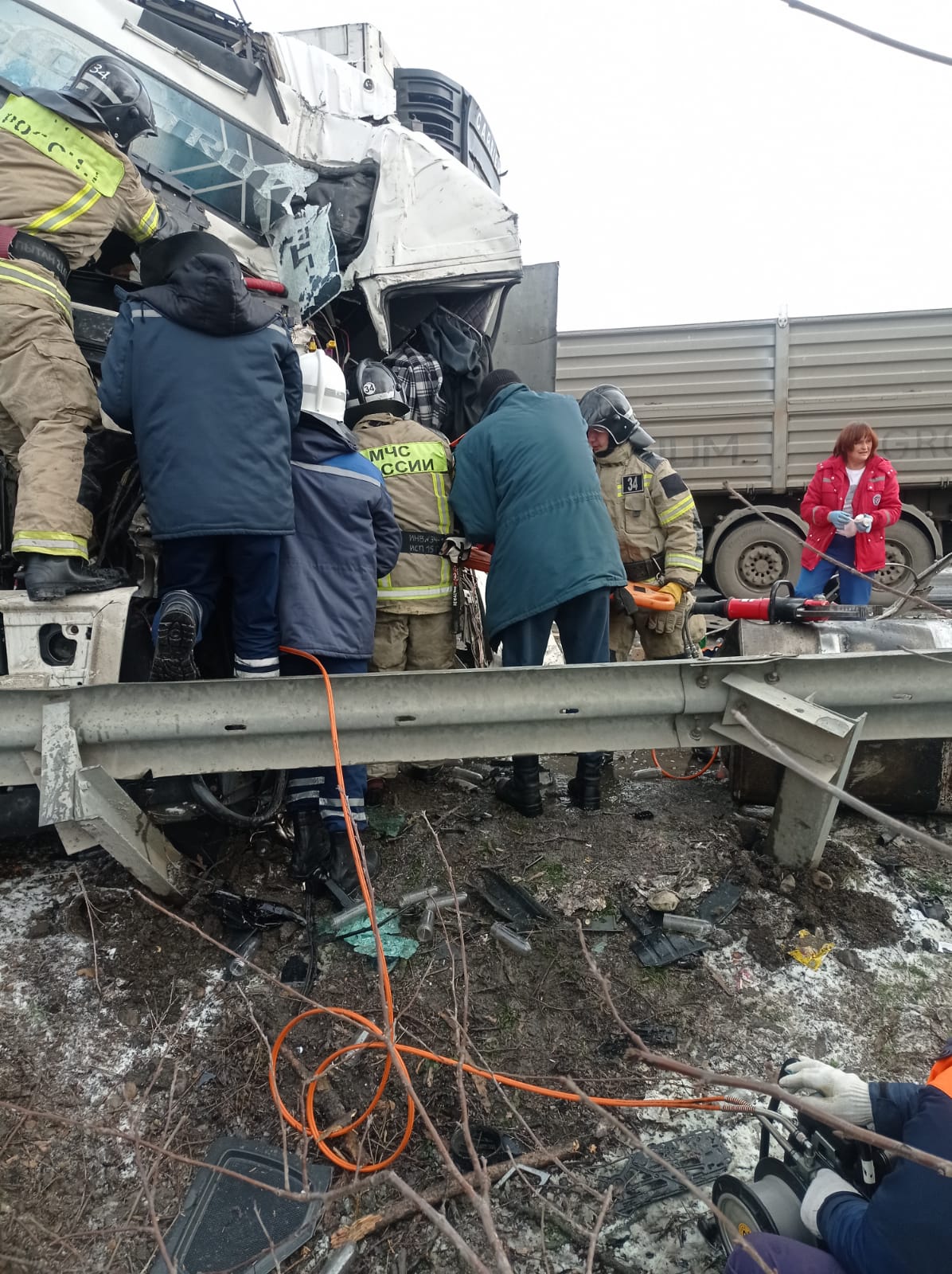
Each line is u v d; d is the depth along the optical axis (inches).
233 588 107.5
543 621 126.6
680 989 92.2
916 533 326.0
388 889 108.7
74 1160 71.4
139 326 98.0
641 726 101.7
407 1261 64.0
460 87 217.6
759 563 336.8
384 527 116.5
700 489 335.3
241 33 163.0
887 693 99.7
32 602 98.3
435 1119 76.0
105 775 88.4
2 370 101.2
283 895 106.9
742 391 327.0
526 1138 74.1
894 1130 56.7
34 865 112.0
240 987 91.0
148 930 98.1
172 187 142.7
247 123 154.1
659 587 154.4
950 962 96.7
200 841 114.7
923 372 315.0
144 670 110.0
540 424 126.3
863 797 120.4
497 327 185.3
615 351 331.6
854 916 103.7
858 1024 87.4
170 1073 80.3
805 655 100.1
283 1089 78.5
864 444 187.0
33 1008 87.0
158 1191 68.8
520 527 123.0
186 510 96.3
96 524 114.9
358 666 112.4
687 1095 78.7
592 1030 86.6
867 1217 49.3
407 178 163.8
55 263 106.4
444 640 136.5
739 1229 59.7
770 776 123.2
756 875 109.7
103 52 135.7
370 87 178.7
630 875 112.2
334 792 107.9
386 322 168.4
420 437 132.8
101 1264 63.3
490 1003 90.0
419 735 98.1
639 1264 64.0
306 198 162.1
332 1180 70.2
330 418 117.4
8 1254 63.5
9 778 92.4
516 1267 63.8
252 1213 67.0
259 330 101.1
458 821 127.3
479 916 104.0
